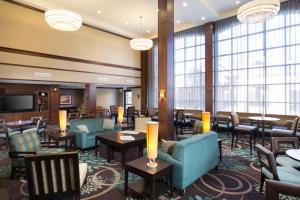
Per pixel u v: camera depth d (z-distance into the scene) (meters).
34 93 9.40
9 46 6.41
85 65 8.56
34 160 2.10
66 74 7.91
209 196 2.88
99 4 7.11
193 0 6.61
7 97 8.54
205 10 7.32
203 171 3.38
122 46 10.18
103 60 9.28
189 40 9.30
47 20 4.84
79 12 7.77
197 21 8.39
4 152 5.18
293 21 6.55
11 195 2.93
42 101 9.67
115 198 2.83
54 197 2.21
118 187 3.17
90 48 8.75
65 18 4.77
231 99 8.01
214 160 3.74
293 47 6.57
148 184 2.96
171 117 6.14
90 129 5.94
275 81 6.97
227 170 3.88
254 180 3.43
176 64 9.80
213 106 8.41
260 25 7.27
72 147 4.77
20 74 6.66
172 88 6.18
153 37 10.50
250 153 5.05
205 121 4.47
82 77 8.47
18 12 6.61
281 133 5.22
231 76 7.99
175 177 2.90
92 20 8.35
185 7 7.09
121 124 6.40
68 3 7.03
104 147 4.64
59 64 7.69
